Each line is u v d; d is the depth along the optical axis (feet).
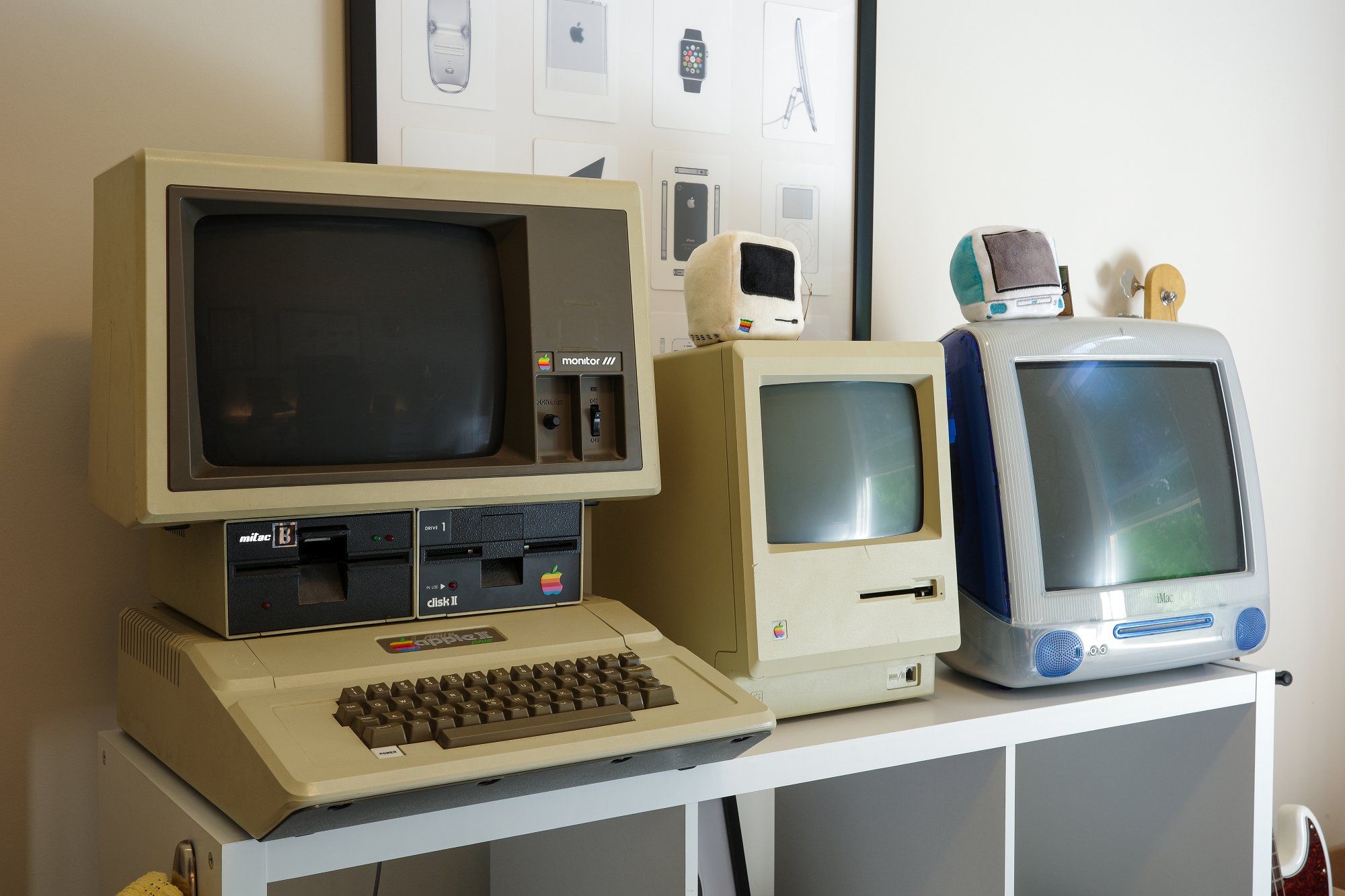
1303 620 7.32
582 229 3.40
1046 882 5.34
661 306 5.01
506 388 3.43
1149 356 4.38
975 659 4.10
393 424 3.23
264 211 3.03
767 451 3.70
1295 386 7.22
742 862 5.14
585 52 4.77
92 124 3.96
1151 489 4.33
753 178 5.19
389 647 3.04
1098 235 6.34
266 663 2.84
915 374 3.88
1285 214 7.10
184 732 2.89
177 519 2.84
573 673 2.97
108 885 3.46
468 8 4.52
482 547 3.34
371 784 2.34
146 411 2.81
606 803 2.95
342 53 4.39
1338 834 7.38
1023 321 4.30
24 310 3.88
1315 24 7.17
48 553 3.95
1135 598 4.15
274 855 2.49
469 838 2.74
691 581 3.76
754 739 2.87
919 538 3.86
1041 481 4.11
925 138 5.74
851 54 5.42
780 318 3.90
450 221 3.30
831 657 3.60
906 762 3.54
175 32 4.09
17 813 3.92
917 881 4.21
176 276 2.86
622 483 3.45
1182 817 4.66
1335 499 7.31
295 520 3.04
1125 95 6.40
